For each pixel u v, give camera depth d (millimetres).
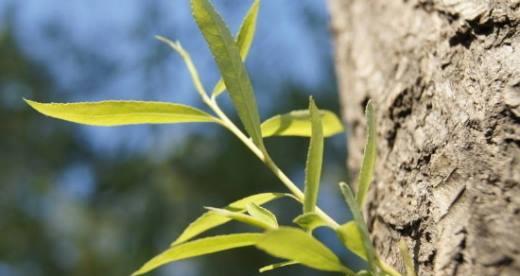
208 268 1413
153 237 1427
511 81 402
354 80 568
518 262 359
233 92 415
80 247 1608
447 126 426
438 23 461
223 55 414
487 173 390
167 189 1435
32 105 418
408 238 422
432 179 419
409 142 453
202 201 1411
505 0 420
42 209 1709
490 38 420
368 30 561
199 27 413
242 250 1410
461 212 390
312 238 360
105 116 427
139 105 427
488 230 371
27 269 1671
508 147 390
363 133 551
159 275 1420
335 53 650
